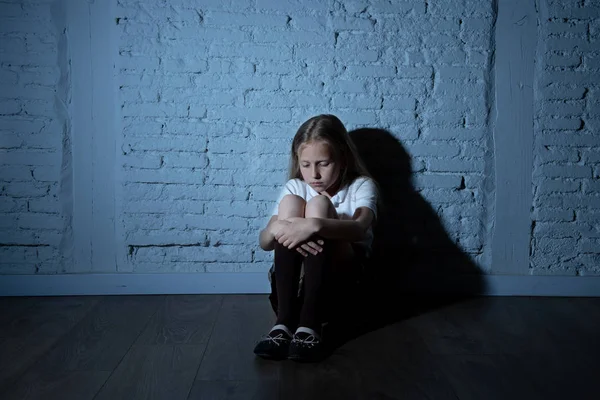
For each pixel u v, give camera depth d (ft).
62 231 6.68
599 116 6.75
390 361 4.74
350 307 5.85
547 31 6.66
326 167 5.66
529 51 6.68
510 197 6.84
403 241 6.87
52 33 6.40
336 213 5.49
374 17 6.61
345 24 6.59
